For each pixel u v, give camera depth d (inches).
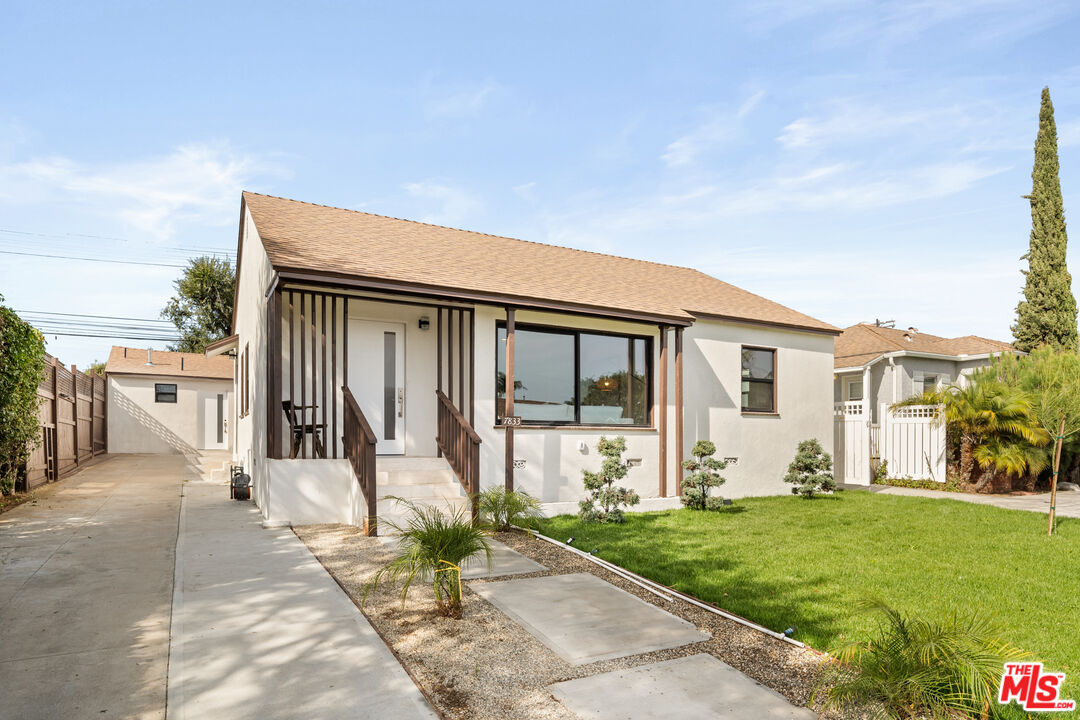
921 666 128.5
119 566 254.2
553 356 441.4
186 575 239.8
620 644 174.6
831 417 583.2
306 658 164.2
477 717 135.6
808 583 237.9
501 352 418.9
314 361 356.5
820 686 143.5
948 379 821.2
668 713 136.9
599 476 372.5
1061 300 774.5
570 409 445.1
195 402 944.3
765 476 532.7
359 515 330.6
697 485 426.9
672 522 371.6
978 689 124.3
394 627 188.9
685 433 490.9
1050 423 342.3
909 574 251.3
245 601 209.5
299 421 385.4
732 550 293.9
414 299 391.2
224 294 1378.0
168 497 450.3
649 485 463.5
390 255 405.4
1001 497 506.3
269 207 456.8
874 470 618.2
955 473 551.2
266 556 269.7
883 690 126.1
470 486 343.9
